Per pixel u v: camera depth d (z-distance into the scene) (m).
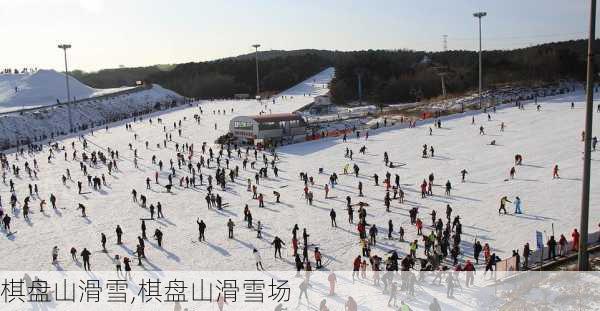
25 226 41.59
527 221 36.34
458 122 79.44
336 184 50.91
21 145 84.38
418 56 186.50
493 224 36.31
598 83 124.75
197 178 56.59
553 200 40.81
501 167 52.97
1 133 92.00
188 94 186.25
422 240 34.19
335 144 71.00
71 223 42.06
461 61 165.38
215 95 183.25
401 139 70.94
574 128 68.94
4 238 38.59
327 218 40.19
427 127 77.56
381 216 39.91
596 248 27.88
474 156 58.78
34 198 50.78
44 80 150.75
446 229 32.69
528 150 59.34
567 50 142.12
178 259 32.81
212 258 32.72
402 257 31.11
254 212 42.81
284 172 57.31
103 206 46.91
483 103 100.31
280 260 31.92
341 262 31.00
